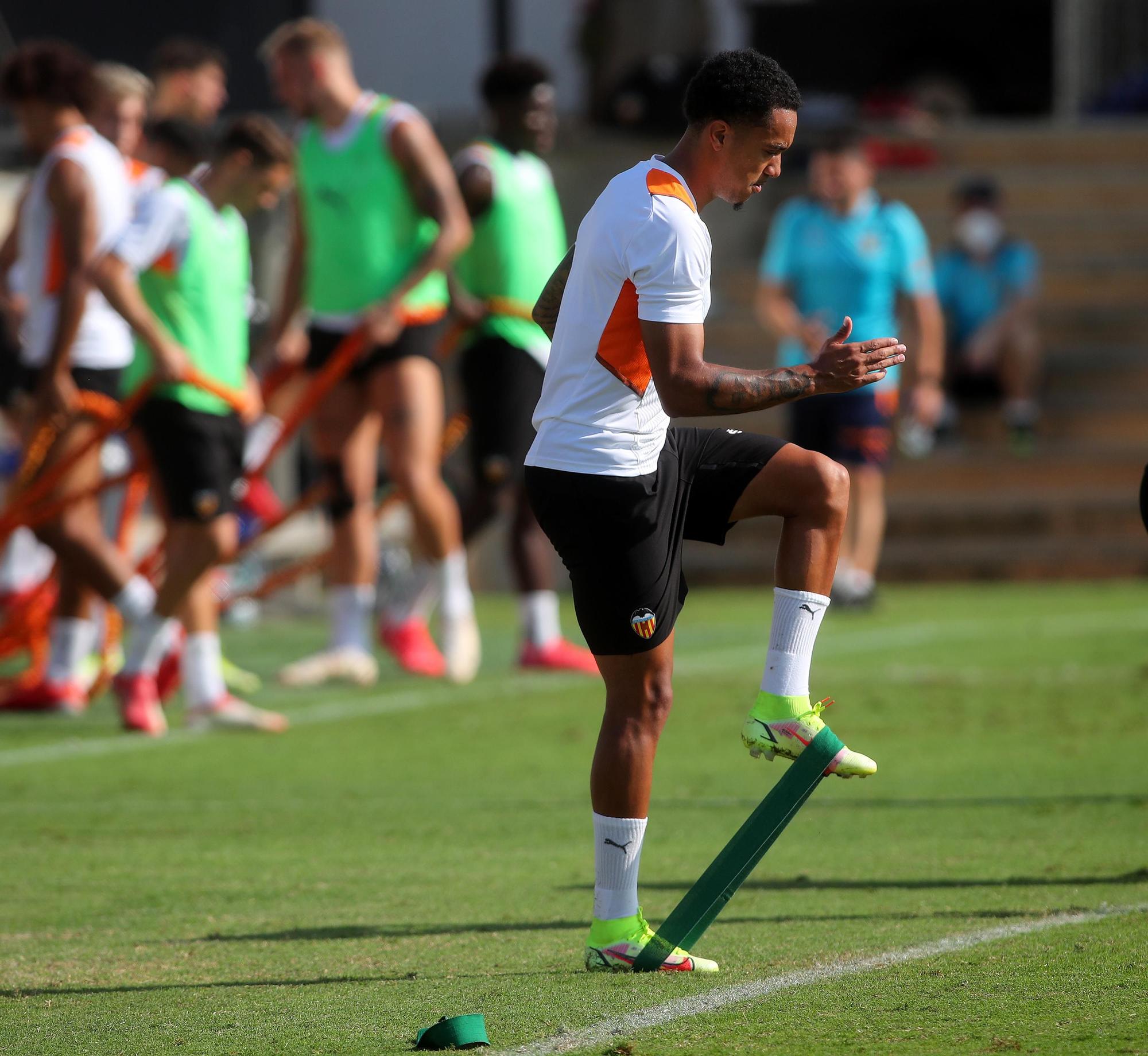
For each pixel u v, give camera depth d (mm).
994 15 71250
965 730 26594
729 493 14188
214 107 33750
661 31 63688
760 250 63188
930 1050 11141
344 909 16484
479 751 26062
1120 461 54031
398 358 31031
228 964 14367
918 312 42031
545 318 14922
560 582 52656
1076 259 60656
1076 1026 11562
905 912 15398
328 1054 11547
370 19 66625
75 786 23672
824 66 71875
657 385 13305
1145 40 72875
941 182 64250
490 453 33219
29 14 63094
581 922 15750
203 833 20484
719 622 42875
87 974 14117
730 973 13406
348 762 25391
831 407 42156
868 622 41125
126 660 28203
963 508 53188
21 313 33094
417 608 33938
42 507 27875
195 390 26641
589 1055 11266
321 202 31094
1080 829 19203
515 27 66875
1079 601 45750
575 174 57719
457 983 13492
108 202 27828
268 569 46375
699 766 24500
